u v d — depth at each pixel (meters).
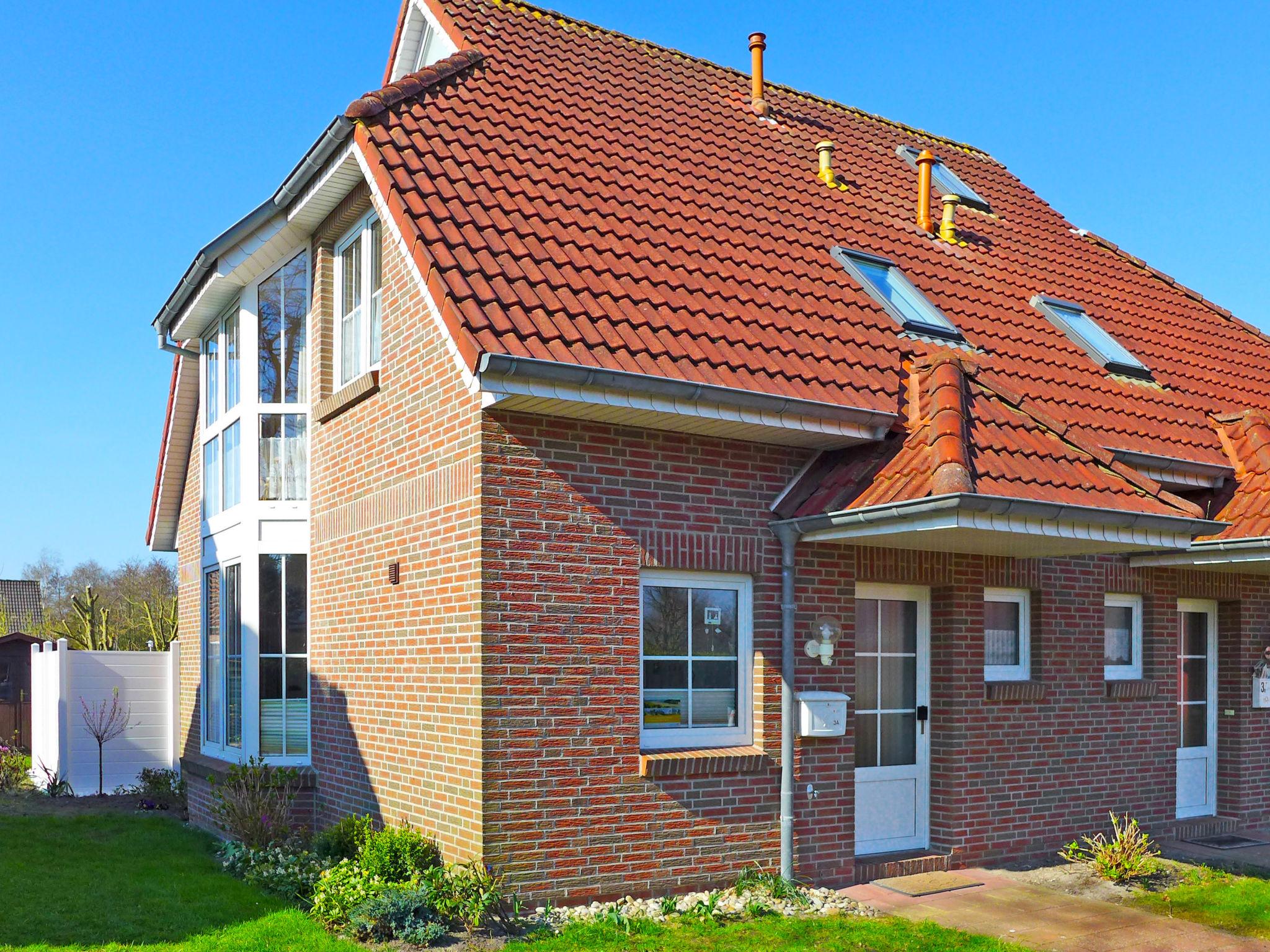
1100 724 10.84
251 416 11.59
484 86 10.94
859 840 9.53
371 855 7.96
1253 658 12.39
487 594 7.70
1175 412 11.70
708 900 8.22
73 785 15.73
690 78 13.70
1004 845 10.02
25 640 21.09
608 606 8.16
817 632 8.88
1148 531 8.58
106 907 8.13
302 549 11.27
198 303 12.61
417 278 8.30
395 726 8.97
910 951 7.21
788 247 10.77
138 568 44.25
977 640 10.00
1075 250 14.78
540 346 7.48
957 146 16.53
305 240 11.41
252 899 8.39
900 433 8.91
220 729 12.42
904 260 11.88
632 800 8.13
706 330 8.67
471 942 7.13
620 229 9.52
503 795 7.62
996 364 10.66
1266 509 10.55
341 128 9.27
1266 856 10.70
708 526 8.68
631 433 8.39
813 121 14.31
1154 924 8.14
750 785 8.68
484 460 7.78
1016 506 7.69
